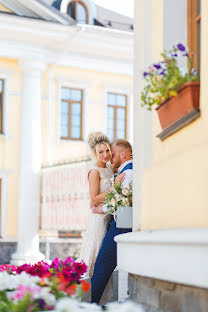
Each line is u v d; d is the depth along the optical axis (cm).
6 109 2072
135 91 549
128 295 543
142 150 510
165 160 432
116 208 592
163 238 367
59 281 413
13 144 2077
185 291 358
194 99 389
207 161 345
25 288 358
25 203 2025
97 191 624
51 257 2062
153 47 513
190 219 371
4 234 2031
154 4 514
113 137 2277
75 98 2219
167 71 429
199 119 376
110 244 591
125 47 2230
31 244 2006
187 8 489
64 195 1978
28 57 2067
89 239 616
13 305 346
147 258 407
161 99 446
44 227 2025
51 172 2033
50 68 2147
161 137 462
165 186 427
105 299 602
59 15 2066
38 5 2036
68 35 2092
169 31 487
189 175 375
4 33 2016
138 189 520
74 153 2188
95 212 613
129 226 571
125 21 2464
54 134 2156
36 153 2064
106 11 2475
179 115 411
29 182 2038
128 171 604
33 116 2072
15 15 1980
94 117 2239
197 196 359
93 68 2230
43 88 2142
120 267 488
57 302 362
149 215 471
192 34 477
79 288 432
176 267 352
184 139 409
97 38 2153
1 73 2069
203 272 316
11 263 1991
